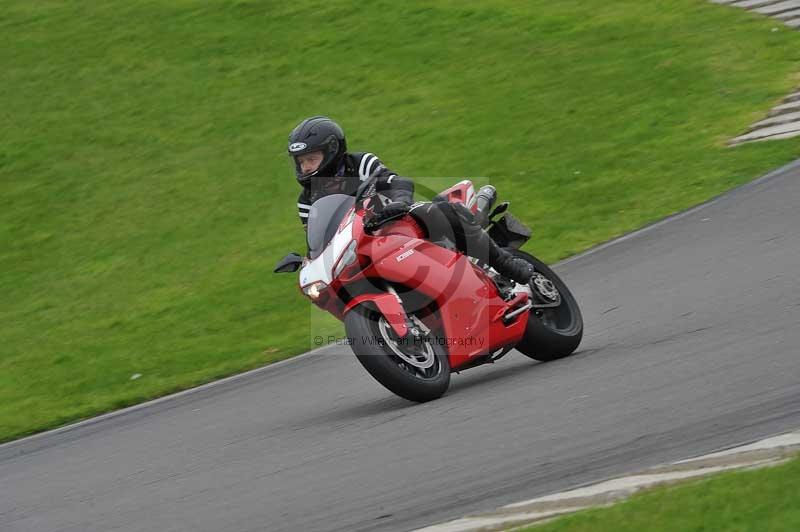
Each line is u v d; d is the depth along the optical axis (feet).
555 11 239.91
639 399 66.49
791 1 217.77
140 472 78.13
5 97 246.47
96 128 224.12
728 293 92.32
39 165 212.43
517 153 171.63
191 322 137.18
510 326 81.56
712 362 71.36
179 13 277.85
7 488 82.94
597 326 94.02
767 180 133.39
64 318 150.51
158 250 169.37
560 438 62.08
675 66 192.75
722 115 165.78
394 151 185.06
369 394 88.94
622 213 137.59
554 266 124.47
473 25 239.50
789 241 105.19
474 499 55.21
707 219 123.85
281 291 141.59
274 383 103.09
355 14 258.98
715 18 215.51
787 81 174.50
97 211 189.78
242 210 177.68
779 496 45.62
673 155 154.51
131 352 130.11
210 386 108.99
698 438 57.21
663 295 98.37
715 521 44.70
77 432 100.63
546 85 198.90
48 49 268.82
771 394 61.93
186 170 199.00
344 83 222.69
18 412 114.52
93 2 296.30
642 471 53.57
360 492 60.29
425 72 219.61
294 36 252.21
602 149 164.96
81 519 68.08
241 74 237.86
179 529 60.85
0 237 185.98
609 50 209.56
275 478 67.21
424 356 77.61
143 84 241.76
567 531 46.60
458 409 73.41
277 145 200.75
